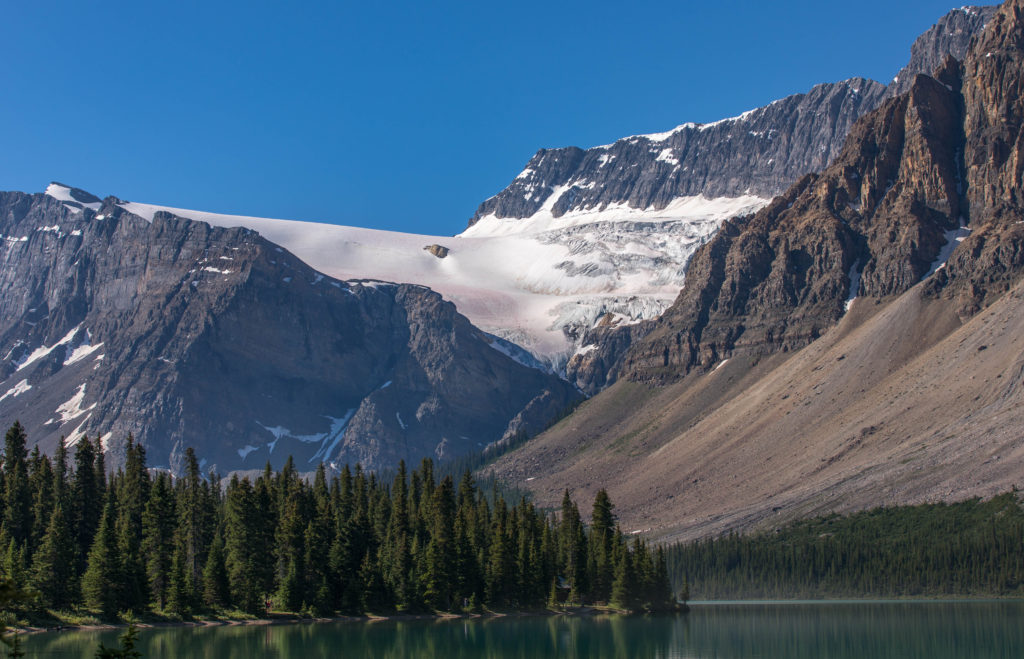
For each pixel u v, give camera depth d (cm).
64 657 15775
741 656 19038
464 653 18712
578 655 18900
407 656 18088
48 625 18875
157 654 17012
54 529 19500
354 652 18162
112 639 18125
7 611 18450
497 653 18825
